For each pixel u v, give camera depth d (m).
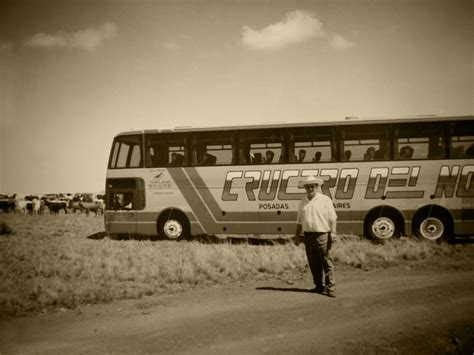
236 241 17.34
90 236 19.09
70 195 54.28
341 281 10.50
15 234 20.28
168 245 14.74
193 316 8.17
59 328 7.62
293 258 12.70
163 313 8.37
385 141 14.19
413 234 14.01
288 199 14.50
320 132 14.51
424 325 7.75
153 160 15.51
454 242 14.30
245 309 8.52
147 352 6.61
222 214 14.91
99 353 6.59
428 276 10.86
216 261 12.30
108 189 15.79
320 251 8.62
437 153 13.98
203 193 15.06
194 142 15.26
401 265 12.16
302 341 7.04
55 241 16.70
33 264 12.43
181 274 10.89
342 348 6.86
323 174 14.35
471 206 13.75
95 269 11.58
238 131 15.01
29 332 7.34
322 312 8.31
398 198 14.02
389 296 9.24
